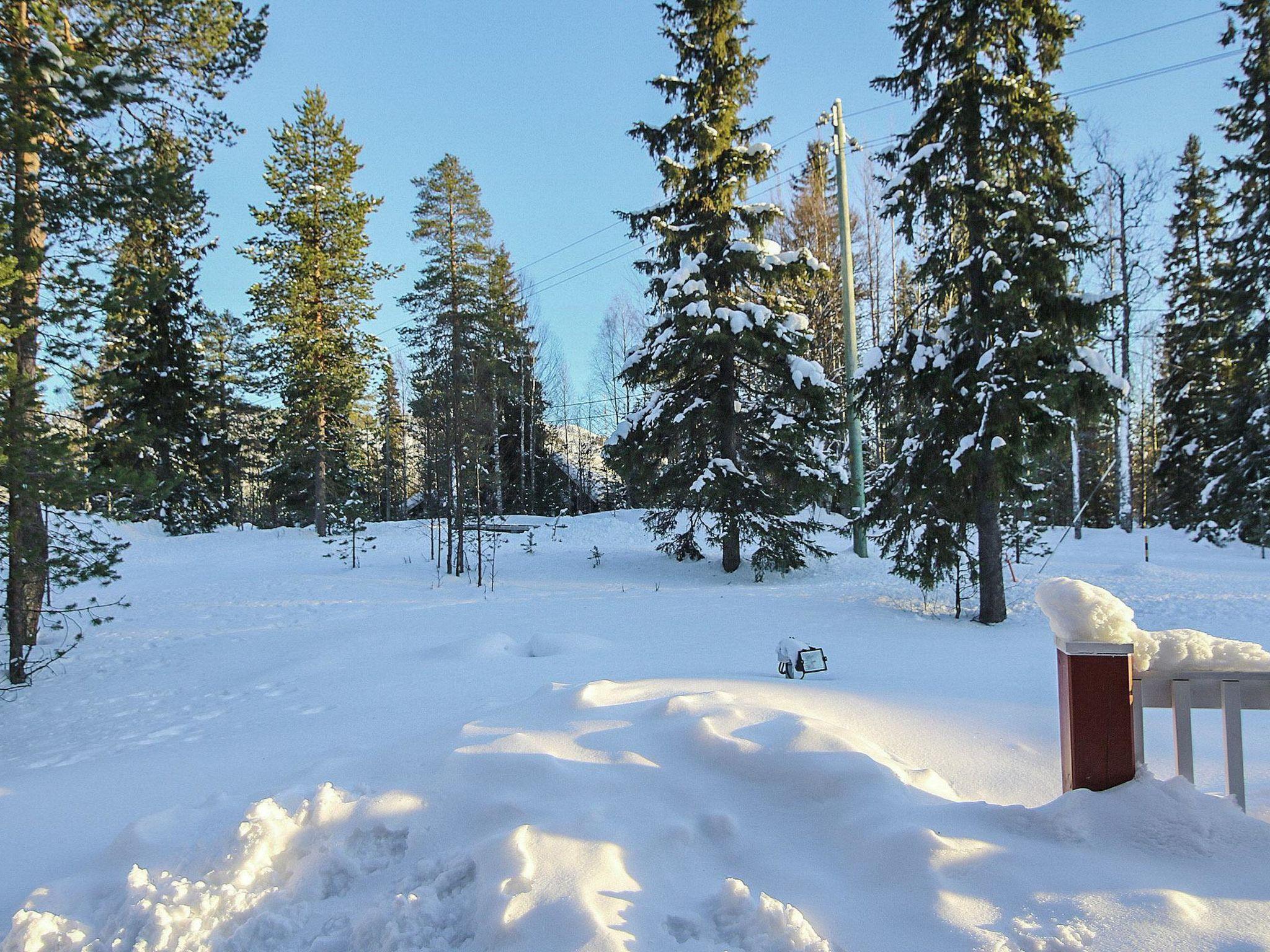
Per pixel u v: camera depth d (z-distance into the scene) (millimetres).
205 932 2629
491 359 25766
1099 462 33031
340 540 25016
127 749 6086
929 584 11344
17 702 8562
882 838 2738
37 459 8328
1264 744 4398
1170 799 2771
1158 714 5234
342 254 28562
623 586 15992
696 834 2936
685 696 4230
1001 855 2629
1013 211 9789
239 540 26094
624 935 2281
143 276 10695
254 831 3064
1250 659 2939
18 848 3754
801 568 17062
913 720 4637
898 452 11938
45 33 9367
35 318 9578
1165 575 14984
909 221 11156
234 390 38156
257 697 7586
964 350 10719
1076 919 2287
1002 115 10297
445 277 31891
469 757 3568
